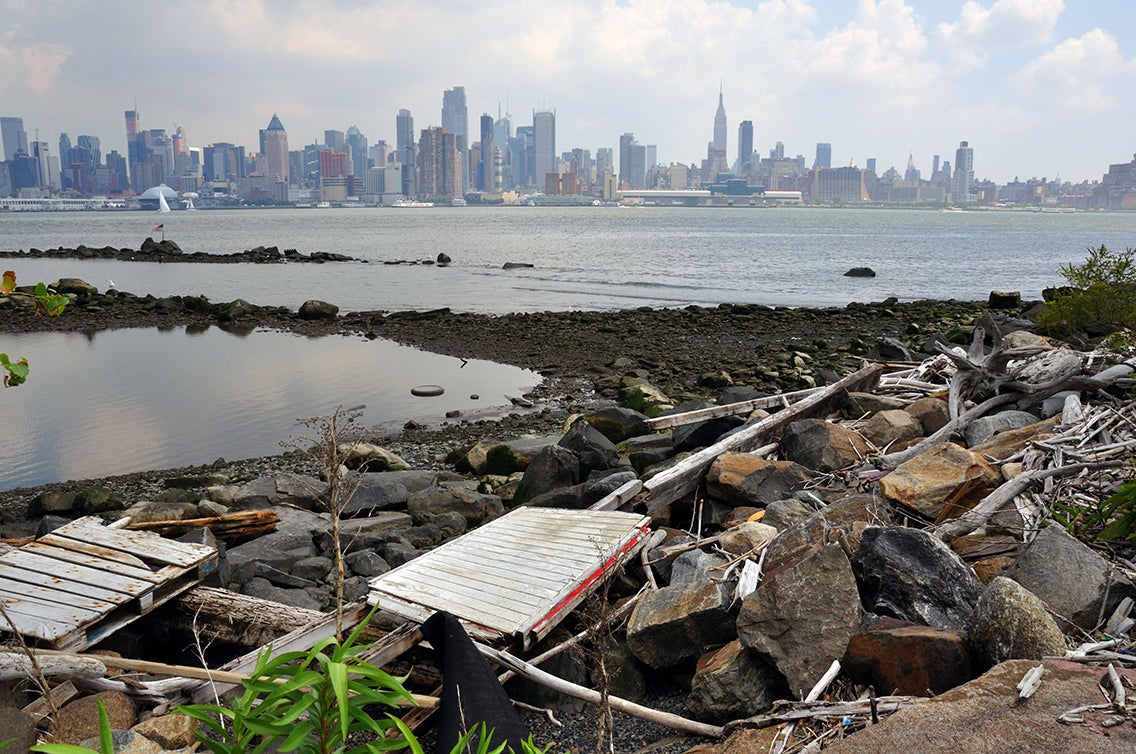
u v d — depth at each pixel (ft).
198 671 18.12
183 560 22.62
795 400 42.01
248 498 36.01
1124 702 13.04
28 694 16.88
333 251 241.76
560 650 19.84
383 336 92.48
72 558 22.56
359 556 28.50
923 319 98.94
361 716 8.18
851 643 16.38
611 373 70.90
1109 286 59.26
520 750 13.21
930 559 18.47
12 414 58.39
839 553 18.26
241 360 79.20
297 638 19.35
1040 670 14.02
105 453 49.37
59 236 340.80
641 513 28.58
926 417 34.27
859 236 349.41
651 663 19.60
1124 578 17.71
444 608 20.35
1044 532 19.15
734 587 20.88
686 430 40.50
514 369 73.82
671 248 257.34
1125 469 22.45
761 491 28.53
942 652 15.58
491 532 25.77
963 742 12.50
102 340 91.91
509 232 370.12
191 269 179.93
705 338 87.97
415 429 53.78
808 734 14.80
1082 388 31.83
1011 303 102.89
